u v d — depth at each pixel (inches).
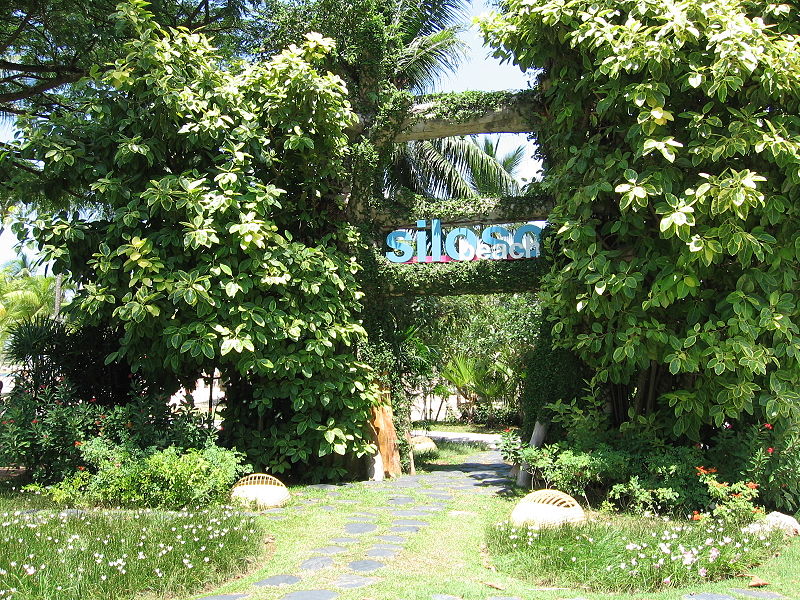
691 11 237.0
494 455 440.8
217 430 301.0
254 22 375.2
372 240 335.3
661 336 238.2
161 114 274.2
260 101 301.1
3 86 429.4
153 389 310.0
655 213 247.3
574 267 254.2
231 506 236.7
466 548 189.6
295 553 183.0
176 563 158.2
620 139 263.0
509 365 677.3
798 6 256.1
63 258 273.6
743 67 228.5
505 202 327.3
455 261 329.1
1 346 739.4
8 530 178.9
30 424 271.7
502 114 325.1
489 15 286.2
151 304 265.6
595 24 247.6
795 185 236.8
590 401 276.5
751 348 228.1
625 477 250.7
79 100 307.7
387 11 361.7
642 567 156.0
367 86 339.3
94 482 246.7
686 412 252.2
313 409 308.2
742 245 227.1
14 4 338.3
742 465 242.2
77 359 331.3
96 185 266.8
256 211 280.7
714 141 235.6
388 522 222.2
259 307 278.5
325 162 313.7
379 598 142.6
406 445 341.1
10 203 315.0
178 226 280.4
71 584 140.9
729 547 172.2
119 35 296.8
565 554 167.8
